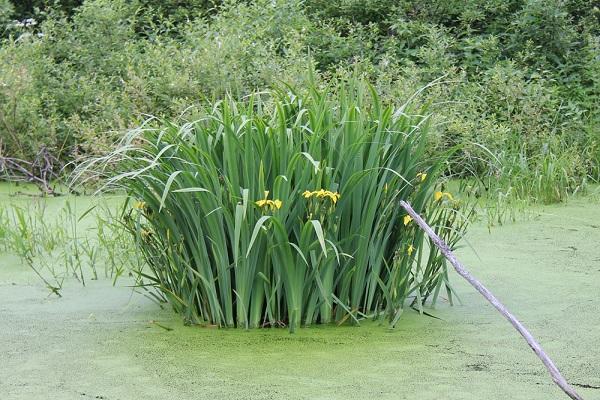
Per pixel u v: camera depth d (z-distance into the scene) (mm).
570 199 9383
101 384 4262
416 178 5320
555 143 9984
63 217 8203
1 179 10297
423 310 5477
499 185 9156
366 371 4398
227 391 4148
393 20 12398
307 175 4941
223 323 5125
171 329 5074
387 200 5133
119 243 6633
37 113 10555
